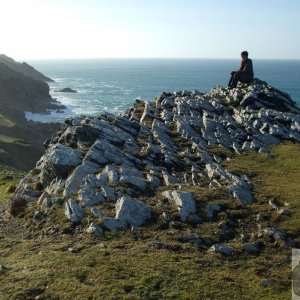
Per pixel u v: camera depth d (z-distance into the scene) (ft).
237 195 75.97
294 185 83.46
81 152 92.73
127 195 75.41
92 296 47.01
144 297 47.16
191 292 48.65
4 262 57.52
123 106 580.30
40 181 90.99
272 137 119.85
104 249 59.21
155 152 98.07
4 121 342.64
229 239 63.57
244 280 52.21
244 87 160.35
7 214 83.97
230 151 107.96
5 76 606.96
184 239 62.39
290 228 65.00
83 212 71.36
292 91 652.07
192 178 86.07
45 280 50.49
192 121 124.57
